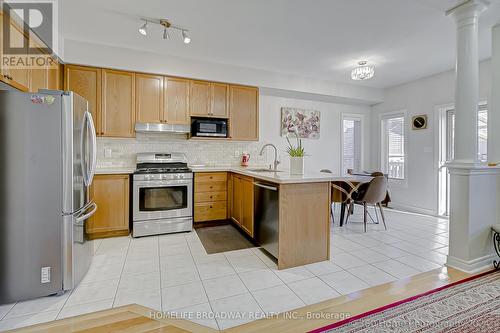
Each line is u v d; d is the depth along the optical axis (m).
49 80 2.88
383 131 5.46
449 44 3.25
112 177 3.15
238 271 2.28
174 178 3.39
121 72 3.43
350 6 2.43
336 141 5.43
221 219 3.79
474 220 2.30
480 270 2.28
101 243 2.99
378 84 5.04
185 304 1.76
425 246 2.93
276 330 1.49
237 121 4.12
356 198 3.76
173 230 3.38
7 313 1.65
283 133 4.88
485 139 3.87
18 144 1.76
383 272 2.25
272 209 2.47
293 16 2.61
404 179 5.00
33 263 1.80
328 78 4.65
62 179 1.86
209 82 3.92
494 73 2.72
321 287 1.99
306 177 2.40
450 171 2.42
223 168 3.83
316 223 2.47
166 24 2.74
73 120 1.89
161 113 3.63
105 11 2.53
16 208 1.76
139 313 1.65
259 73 4.18
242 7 2.46
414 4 2.39
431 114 4.51
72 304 1.75
